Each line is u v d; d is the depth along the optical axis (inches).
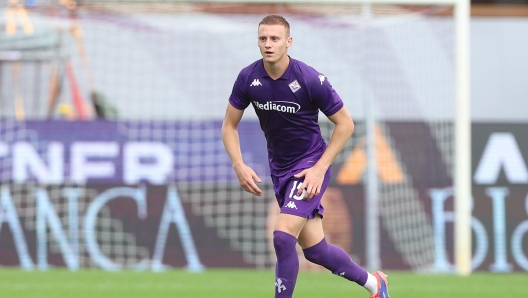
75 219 1310.3
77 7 1322.6
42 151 1323.8
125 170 1331.2
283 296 669.3
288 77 660.7
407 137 1369.3
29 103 1628.9
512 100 1886.1
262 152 1364.4
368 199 1295.5
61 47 1604.3
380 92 1665.8
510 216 1328.7
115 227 1314.0
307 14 1358.3
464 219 1224.2
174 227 1323.8
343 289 1023.0
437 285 1082.7
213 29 1439.5
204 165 1347.2
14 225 1301.7
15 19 1390.3
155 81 1727.4
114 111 1646.2
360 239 1327.5
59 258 1301.7
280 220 662.5
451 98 1654.8
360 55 1691.7
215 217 1334.9
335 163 1342.3
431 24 1678.2
